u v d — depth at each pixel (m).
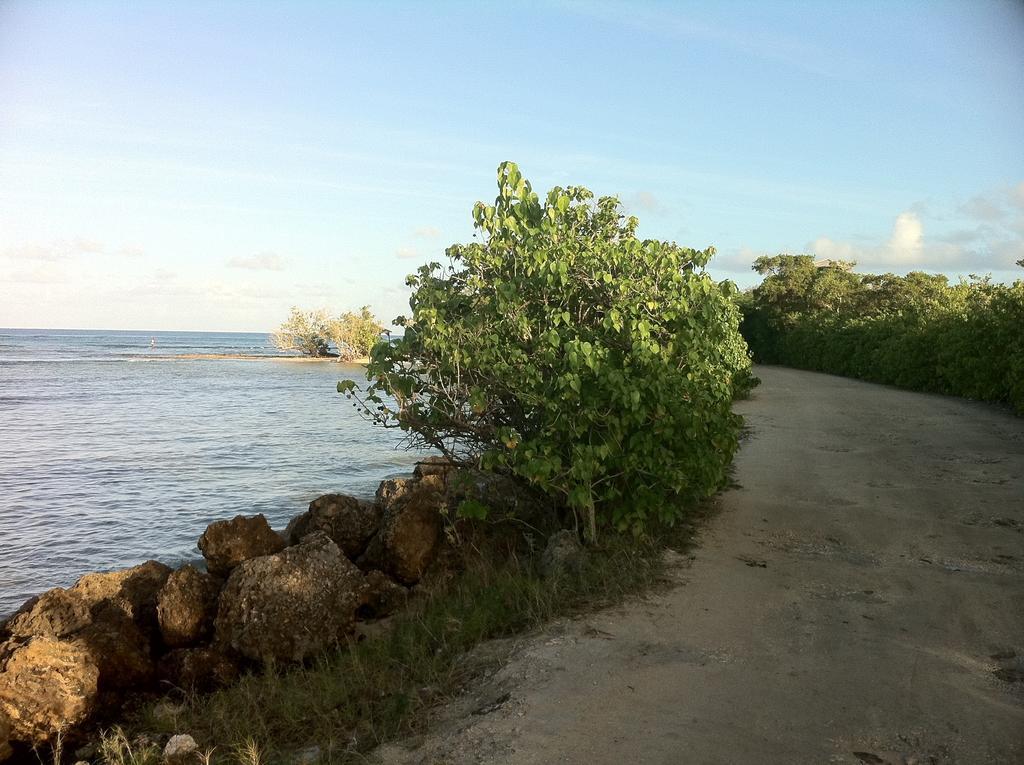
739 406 20.02
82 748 5.21
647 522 7.62
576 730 3.96
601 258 7.33
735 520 8.12
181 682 6.05
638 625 5.33
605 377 6.45
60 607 6.61
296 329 87.38
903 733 3.82
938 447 12.55
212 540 7.41
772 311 51.69
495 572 7.06
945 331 23.80
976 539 7.25
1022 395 16.91
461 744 3.93
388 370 7.14
